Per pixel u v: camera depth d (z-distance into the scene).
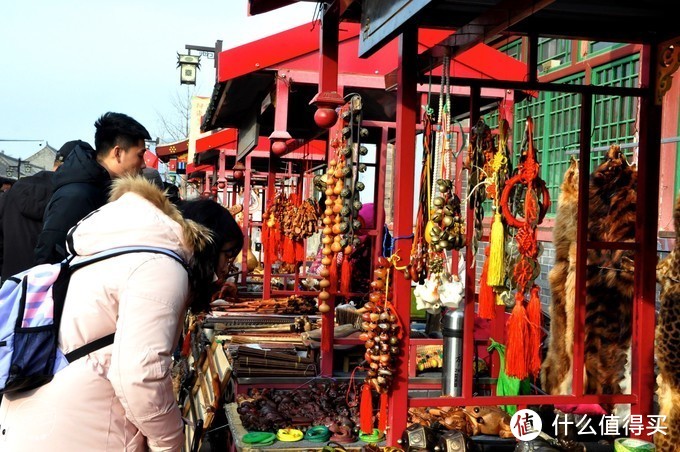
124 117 3.25
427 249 2.57
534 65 2.71
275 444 2.65
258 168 10.22
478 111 2.72
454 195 2.53
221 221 2.31
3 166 51.59
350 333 3.95
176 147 15.95
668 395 2.60
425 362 3.74
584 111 2.71
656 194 2.72
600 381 3.20
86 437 1.94
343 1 3.06
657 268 2.79
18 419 1.96
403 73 2.54
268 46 4.28
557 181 5.53
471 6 2.48
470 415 2.77
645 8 2.46
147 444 2.07
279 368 3.59
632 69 4.58
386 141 4.50
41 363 1.93
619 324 3.17
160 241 2.02
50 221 3.01
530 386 3.30
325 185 3.57
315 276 5.95
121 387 1.85
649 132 2.70
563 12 2.54
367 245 4.72
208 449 3.69
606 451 2.55
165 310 1.93
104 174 3.20
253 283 8.04
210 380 3.93
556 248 3.43
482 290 2.55
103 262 2.00
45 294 1.99
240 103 5.80
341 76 4.23
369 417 2.71
